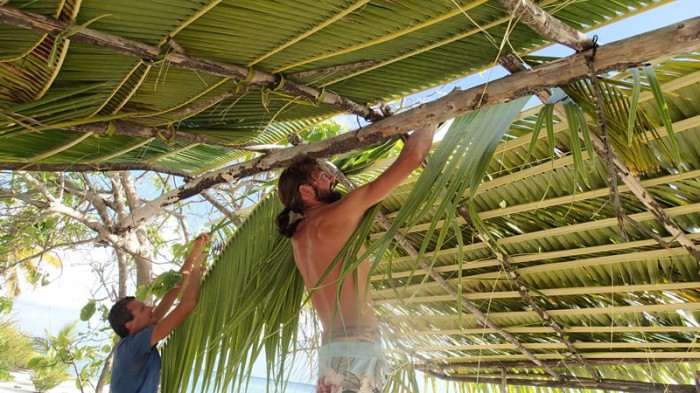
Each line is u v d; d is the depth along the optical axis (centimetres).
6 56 185
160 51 186
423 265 345
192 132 256
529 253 314
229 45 192
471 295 356
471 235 318
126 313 333
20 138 238
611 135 223
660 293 309
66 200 588
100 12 167
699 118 217
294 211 263
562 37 165
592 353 385
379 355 233
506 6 155
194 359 302
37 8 161
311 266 251
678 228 251
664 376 394
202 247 337
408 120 212
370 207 242
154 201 305
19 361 1602
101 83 204
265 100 219
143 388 309
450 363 476
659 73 212
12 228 496
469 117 200
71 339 527
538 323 370
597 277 315
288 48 197
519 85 184
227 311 297
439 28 191
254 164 271
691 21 152
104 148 260
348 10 177
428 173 191
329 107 253
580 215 282
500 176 284
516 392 479
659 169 241
